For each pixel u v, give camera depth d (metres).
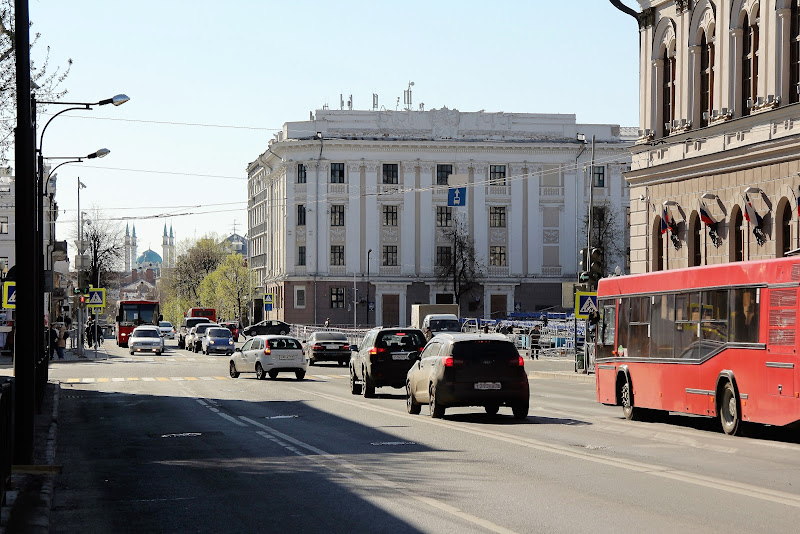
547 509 11.08
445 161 100.50
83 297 66.06
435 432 20.23
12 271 34.25
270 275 110.94
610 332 25.42
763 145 34.56
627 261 101.69
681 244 40.94
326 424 22.42
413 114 100.81
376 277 99.75
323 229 99.56
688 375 21.17
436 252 100.75
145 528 10.72
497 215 101.00
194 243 165.38
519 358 23.34
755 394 18.69
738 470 14.20
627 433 19.91
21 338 14.67
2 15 26.59
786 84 34.25
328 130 100.38
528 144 100.31
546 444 17.80
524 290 100.69
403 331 32.00
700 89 40.12
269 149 103.38
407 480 13.58
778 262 18.25
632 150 44.25
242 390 35.88
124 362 62.19
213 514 11.44
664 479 13.27
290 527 10.52
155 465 15.97
